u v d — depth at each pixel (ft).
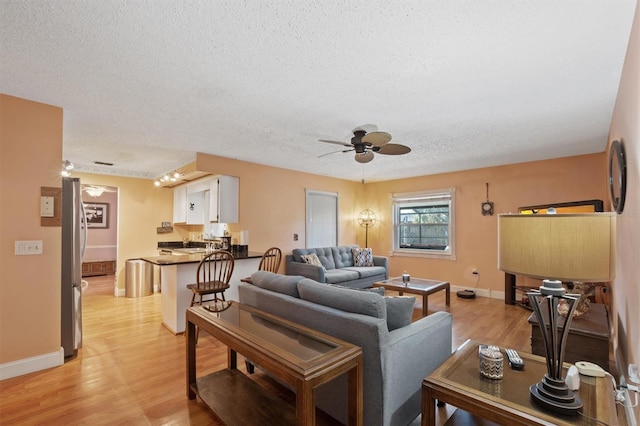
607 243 3.86
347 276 17.39
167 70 7.23
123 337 11.30
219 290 11.59
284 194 18.95
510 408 4.01
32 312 8.62
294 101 8.97
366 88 8.16
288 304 7.23
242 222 16.85
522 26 5.65
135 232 19.53
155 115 10.10
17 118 8.58
